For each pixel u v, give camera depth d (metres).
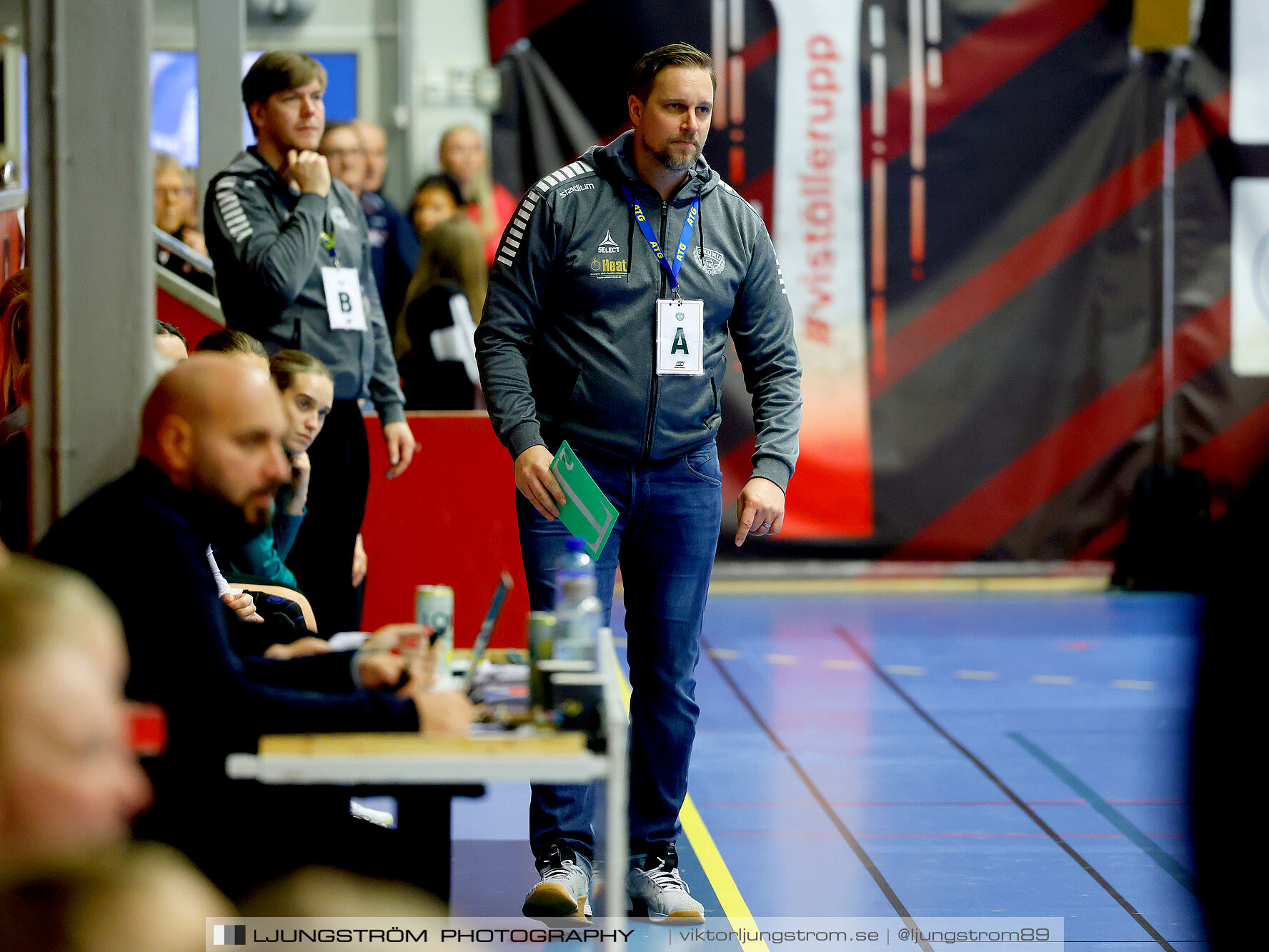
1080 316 35.62
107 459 12.09
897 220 35.47
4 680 5.95
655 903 13.44
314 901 6.19
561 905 12.91
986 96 35.31
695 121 12.86
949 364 35.72
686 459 13.52
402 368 23.72
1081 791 18.28
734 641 28.50
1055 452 35.78
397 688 9.38
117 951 3.94
